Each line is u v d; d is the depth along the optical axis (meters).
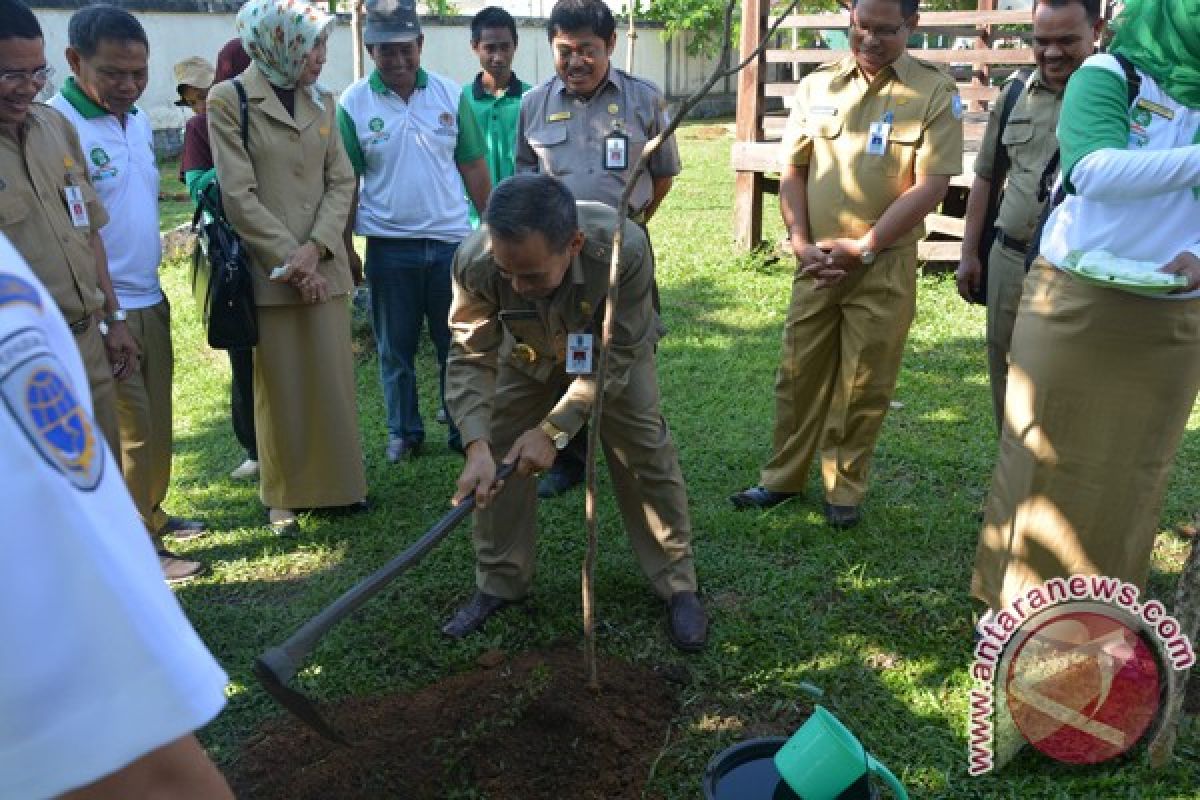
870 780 2.21
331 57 15.35
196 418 5.33
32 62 2.76
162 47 13.70
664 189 4.23
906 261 3.63
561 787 2.53
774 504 4.05
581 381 2.76
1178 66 2.31
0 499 0.79
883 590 3.40
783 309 6.78
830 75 3.71
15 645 0.80
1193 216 2.43
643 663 3.04
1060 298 2.64
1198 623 2.57
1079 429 2.69
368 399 5.45
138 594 0.85
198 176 3.80
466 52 17.05
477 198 4.71
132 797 0.87
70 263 3.04
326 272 3.84
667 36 20.47
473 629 3.22
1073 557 2.78
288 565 3.75
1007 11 7.42
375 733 2.68
